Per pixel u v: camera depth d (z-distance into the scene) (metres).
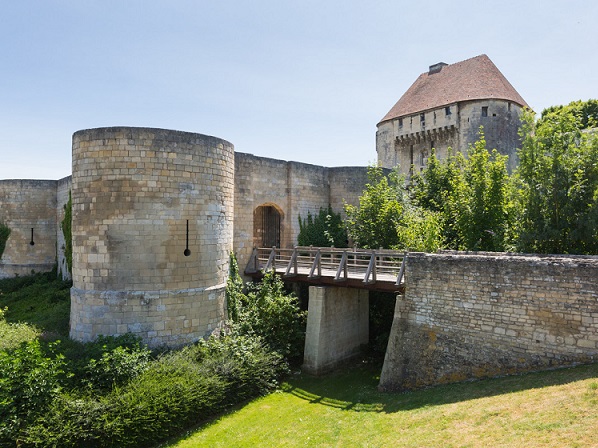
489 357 12.38
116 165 14.31
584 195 16.72
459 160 25.59
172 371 12.67
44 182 29.38
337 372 17.08
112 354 12.35
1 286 27.11
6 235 28.78
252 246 22.77
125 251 14.27
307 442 10.64
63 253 27.69
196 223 15.33
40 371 10.58
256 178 23.30
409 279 14.23
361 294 19.34
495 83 35.47
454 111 35.25
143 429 10.77
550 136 17.73
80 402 10.53
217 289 16.03
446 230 21.75
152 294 14.41
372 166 25.11
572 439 7.53
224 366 13.54
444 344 13.30
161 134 14.58
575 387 9.44
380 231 22.17
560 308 11.22
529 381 10.71
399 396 13.00
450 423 9.65
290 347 17.28
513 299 12.04
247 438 11.32
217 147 16.14
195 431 11.79
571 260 11.23
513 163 34.62
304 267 20.67
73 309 15.05
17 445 9.54
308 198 26.17
